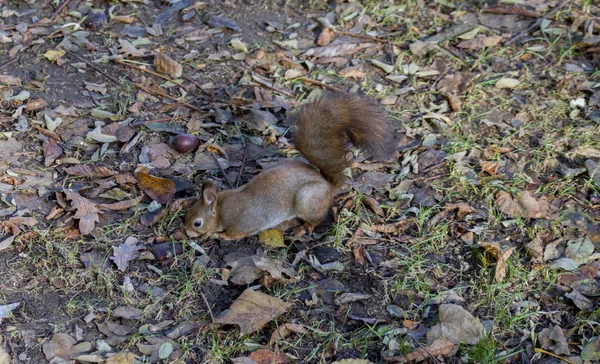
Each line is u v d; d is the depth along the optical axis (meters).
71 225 4.25
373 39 6.04
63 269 3.98
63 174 4.61
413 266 4.11
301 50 5.91
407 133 5.10
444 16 6.33
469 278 4.07
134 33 5.98
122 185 4.57
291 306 3.85
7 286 3.86
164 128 5.05
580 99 5.39
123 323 3.74
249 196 4.20
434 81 5.63
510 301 3.90
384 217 4.46
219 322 3.68
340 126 4.24
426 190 4.66
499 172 4.80
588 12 6.27
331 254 4.21
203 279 3.98
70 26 5.96
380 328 3.76
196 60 5.76
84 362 3.53
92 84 5.37
